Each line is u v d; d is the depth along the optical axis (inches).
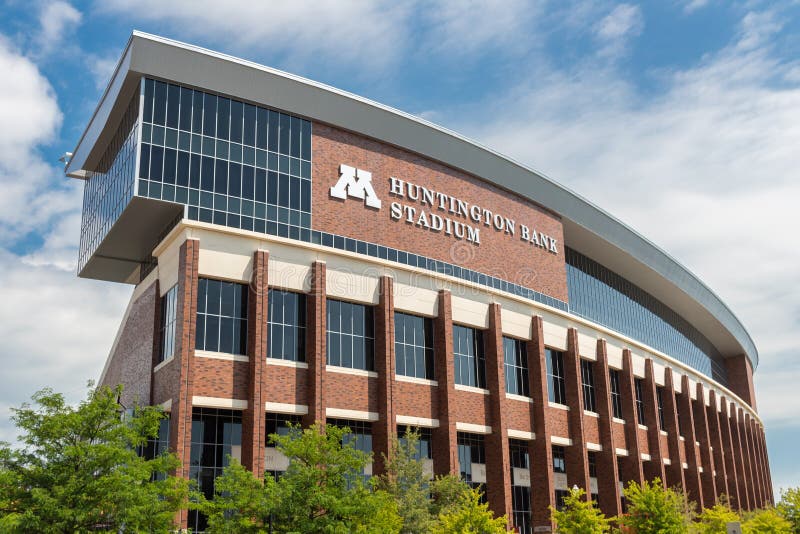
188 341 1531.7
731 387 4500.5
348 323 1796.3
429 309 1945.1
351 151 1974.7
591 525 1492.4
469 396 1974.7
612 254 2903.5
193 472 1528.1
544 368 2187.5
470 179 2245.3
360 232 1924.2
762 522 1737.2
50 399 1061.8
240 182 1776.6
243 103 1835.6
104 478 1010.1
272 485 1147.9
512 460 2094.0
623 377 2610.7
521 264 2330.2
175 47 1718.8
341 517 1148.5
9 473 986.1
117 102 1817.2
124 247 1975.9
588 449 2330.2
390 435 1724.9
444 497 1692.9
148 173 1679.4
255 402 1562.5
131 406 1716.3
